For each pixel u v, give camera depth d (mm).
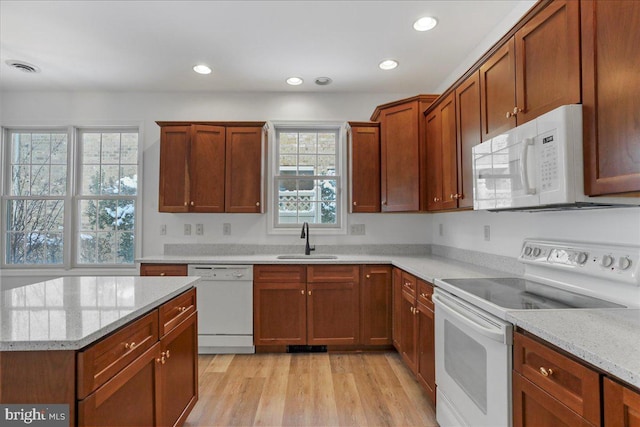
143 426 1284
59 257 3379
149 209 3348
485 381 1300
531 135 1362
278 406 2010
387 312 2809
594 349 838
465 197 2074
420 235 3383
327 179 3430
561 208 1464
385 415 1919
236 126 3078
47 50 2547
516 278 1868
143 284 1693
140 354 1263
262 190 3133
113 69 2871
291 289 2779
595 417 820
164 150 3025
